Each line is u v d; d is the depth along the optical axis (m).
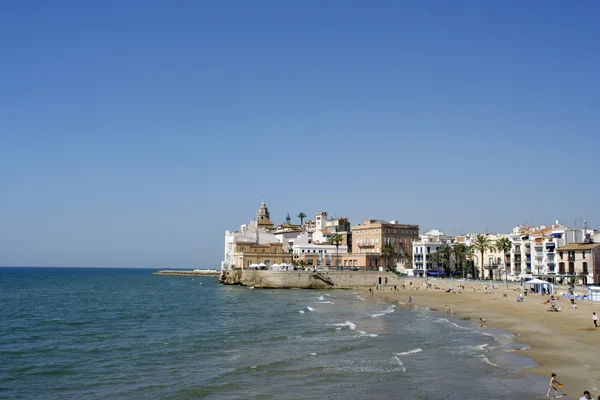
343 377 40.69
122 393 37.09
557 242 136.00
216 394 36.47
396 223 190.75
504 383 38.12
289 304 106.25
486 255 165.88
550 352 47.97
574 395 34.59
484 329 65.12
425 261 175.12
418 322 73.75
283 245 195.25
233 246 182.88
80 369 44.75
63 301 122.75
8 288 183.38
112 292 160.25
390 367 43.94
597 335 56.00
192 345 56.09
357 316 82.62
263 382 39.50
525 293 107.81
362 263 175.00
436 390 36.75
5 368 45.19
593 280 116.69
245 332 65.62
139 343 57.66
